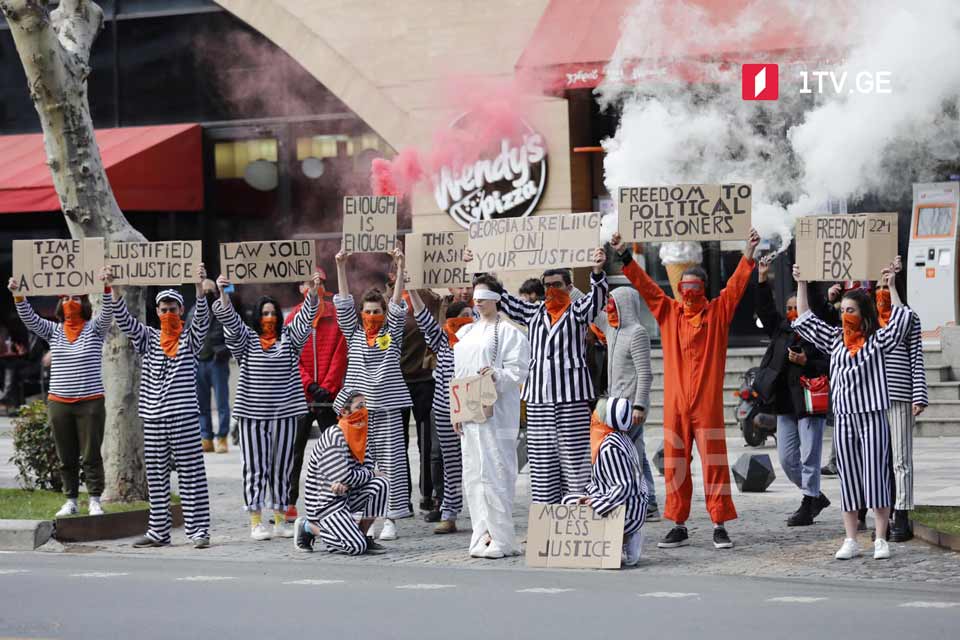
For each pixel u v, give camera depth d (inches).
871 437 638.5
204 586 593.3
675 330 685.9
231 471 1051.3
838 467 647.1
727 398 1184.8
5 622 511.5
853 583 589.0
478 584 595.8
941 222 1240.2
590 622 501.4
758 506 816.3
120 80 1496.1
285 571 641.0
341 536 695.1
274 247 775.1
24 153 1434.5
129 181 1386.6
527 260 708.7
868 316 642.2
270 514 851.4
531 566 648.4
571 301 695.7
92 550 727.7
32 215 1524.4
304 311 750.5
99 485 797.9
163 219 1483.8
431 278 762.2
